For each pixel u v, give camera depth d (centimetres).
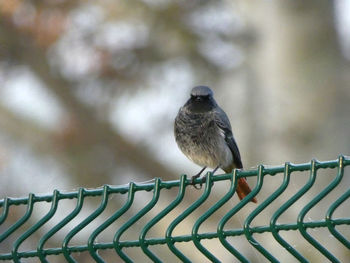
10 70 1891
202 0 1850
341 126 1873
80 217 1614
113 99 1905
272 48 1903
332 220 573
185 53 1852
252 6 1919
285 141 1859
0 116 1903
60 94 1897
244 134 1895
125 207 629
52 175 1870
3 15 1817
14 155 1880
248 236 588
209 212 607
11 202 666
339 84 1903
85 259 1354
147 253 613
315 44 1905
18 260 645
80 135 1877
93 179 1877
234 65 1895
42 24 1841
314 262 1563
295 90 1881
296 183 1652
